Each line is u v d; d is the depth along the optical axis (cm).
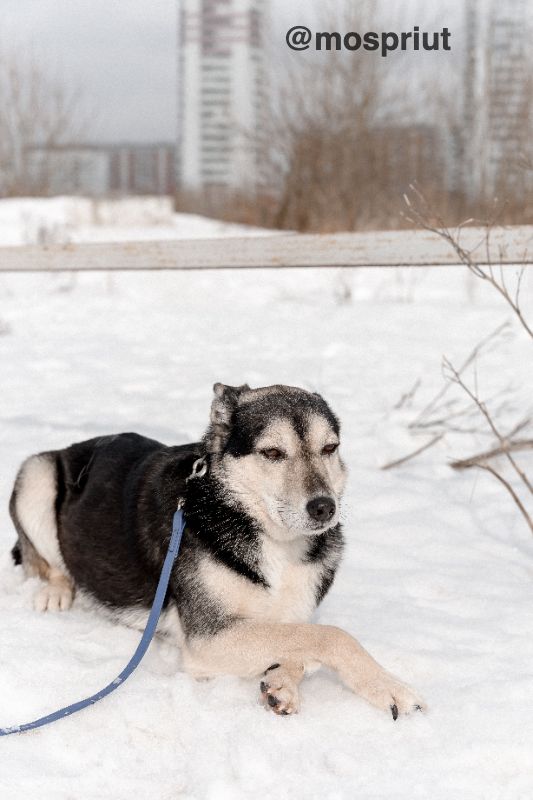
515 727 305
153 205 2508
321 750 296
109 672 344
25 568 451
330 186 2073
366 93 2039
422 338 1146
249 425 367
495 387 858
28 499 437
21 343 1130
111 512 406
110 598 398
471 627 388
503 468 623
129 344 1134
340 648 332
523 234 489
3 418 725
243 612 361
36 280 1727
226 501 363
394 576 447
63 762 292
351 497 561
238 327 1275
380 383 892
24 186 2895
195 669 356
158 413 751
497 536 509
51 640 367
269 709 320
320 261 559
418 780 279
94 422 720
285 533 365
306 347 1109
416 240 523
